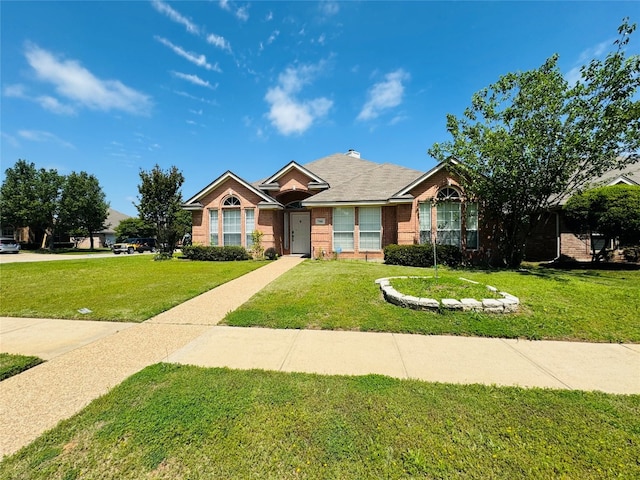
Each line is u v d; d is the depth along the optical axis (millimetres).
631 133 9102
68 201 33625
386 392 3199
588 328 5156
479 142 11320
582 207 10883
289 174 17781
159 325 5711
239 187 17266
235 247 16516
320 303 6672
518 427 2607
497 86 10977
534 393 3182
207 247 16500
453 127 11789
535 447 2361
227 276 10797
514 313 5781
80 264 15234
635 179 14273
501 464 2189
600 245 13656
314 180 17250
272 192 18406
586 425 2643
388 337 4969
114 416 2805
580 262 13102
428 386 3340
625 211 10062
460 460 2232
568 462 2209
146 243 32812
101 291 8438
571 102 9703
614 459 2236
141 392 3234
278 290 8016
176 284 9375
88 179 36344
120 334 5230
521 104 10516
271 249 16609
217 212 17609
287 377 3578
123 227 42625
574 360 4082
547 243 14594
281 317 5926
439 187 13641
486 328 5176
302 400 3049
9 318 6195
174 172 27594
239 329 5449
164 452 2334
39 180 33500
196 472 2143
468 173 11938
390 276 9234
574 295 6855
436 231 13680
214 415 2789
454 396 3121
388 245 13719
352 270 10648
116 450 2367
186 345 4715
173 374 3662
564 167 10188
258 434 2531
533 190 10625
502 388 3295
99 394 3266
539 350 4430
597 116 9383
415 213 13859
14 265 14945
